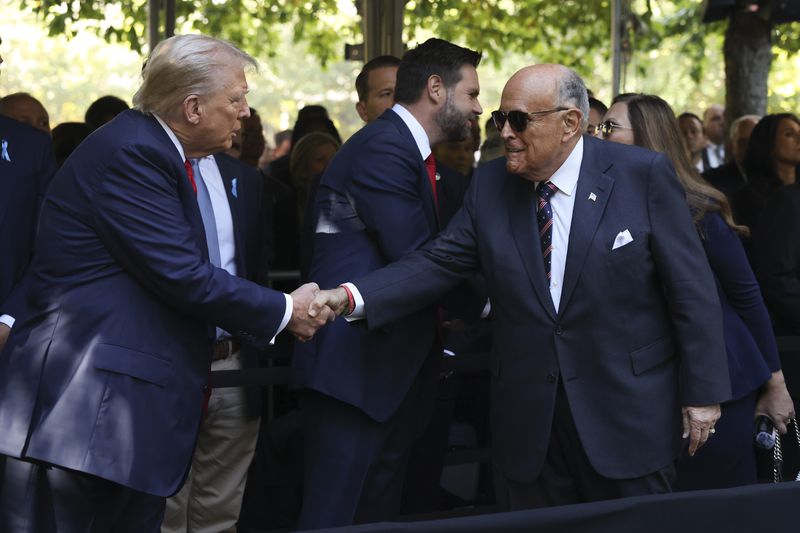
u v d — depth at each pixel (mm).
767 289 5684
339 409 4746
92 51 10461
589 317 4125
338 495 4691
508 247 4234
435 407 5699
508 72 14273
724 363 4133
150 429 3830
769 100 15516
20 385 3836
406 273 4418
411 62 4754
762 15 10578
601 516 3033
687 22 15172
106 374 3773
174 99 3875
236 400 5320
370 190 4594
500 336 4328
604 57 14188
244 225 5223
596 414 4148
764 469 5832
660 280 4188
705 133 13008
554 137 4074
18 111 7094
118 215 3779
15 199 4973
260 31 11367
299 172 7793
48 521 3953
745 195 7367
